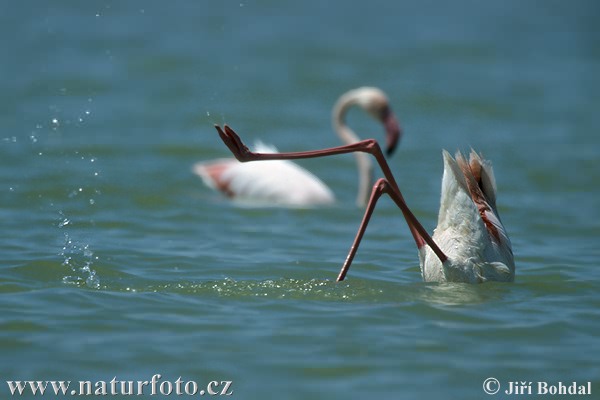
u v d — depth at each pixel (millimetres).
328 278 9828
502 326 7875
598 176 18297
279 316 7973
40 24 37125
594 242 12656
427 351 7184
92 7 41750
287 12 44875
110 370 6676
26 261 9969
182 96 26109
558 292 9242
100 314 7906
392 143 18594
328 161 20484
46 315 7824
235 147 8906
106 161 18047
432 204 15750
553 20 48125
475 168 9500
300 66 31797
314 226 13898
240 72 30234
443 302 8547
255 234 12953
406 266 10703
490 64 34562
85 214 13477
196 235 12617
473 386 6516
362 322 7852
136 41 34719
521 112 26250
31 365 6715
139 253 10930
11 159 17344
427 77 30969
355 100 18938
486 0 53344
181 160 19062
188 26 39156
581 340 7586
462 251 9016
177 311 8070
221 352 7047
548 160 19812
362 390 6398
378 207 15766
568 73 33219
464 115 25812
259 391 6355
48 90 25766
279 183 16453
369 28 41906
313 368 6770
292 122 23938
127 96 25641
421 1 51562
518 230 13547
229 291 8922
